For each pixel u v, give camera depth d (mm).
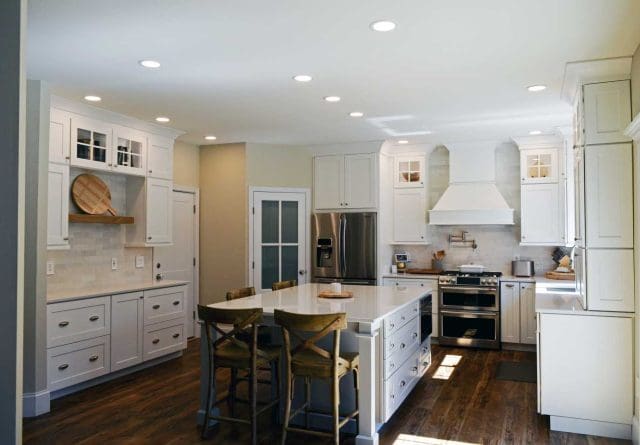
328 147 7219
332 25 3072
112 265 5637
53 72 3955
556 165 6504
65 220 4711
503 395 4656
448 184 7363
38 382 4152
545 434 3764
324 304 4055
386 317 3695
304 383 3857
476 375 5324
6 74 1792
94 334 4801
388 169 7410
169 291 5777
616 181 3775
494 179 6965
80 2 2748
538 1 2752
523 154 6660
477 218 6734
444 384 5000
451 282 6711
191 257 7035
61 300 4465
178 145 6848
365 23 3041
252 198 6984
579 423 3809
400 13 2906
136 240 5758
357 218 7074
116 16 2934
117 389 4785
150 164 5805
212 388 3658
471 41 3322
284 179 7246
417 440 3643
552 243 6520
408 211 7348
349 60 3693
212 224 7133
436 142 7035
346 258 7121
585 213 3844
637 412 3588
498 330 6508
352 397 3732
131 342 5230
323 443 3586
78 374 4637
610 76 3805
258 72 3963
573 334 3824
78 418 4051
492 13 2902
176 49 3467
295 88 4398
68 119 4758
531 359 6004
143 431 3793
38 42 3326
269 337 4082
